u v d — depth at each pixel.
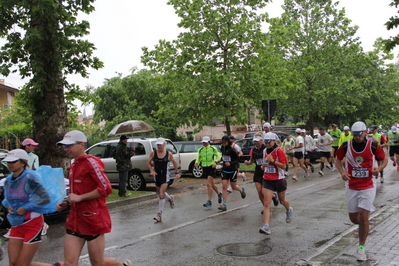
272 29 17.52
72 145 4.11
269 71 17.53
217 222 8.08
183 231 7.45
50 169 4.43
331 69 25.84
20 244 4.35
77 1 11.36
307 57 25.69
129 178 13.83
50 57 10.75
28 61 11.05
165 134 28.66
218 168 15.98
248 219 8.23
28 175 4.30
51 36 10.73
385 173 15.73
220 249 6.14
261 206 9.59
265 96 16.95
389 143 16.23
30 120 12.65
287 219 7.54
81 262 5.78
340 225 7.46
